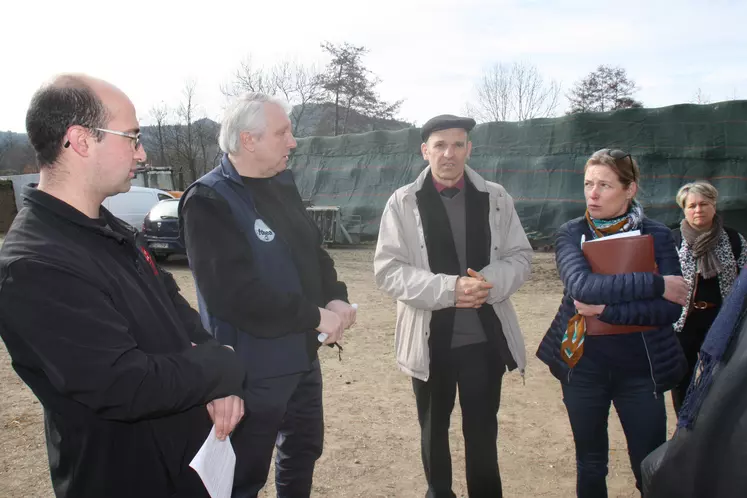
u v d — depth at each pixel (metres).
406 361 2.55
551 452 3.44
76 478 1.38
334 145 15.20
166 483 1.50
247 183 2.20
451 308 2.52
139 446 1.44
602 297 2.10
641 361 2.20
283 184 2.37
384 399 4.28
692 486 1.37
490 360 2.55
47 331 1.22
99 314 1.28
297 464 2.45
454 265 2.58
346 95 37.09
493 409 2.56
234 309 1.98
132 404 1.29
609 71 36.22
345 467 3.25
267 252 2.10
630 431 2.25
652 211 11.15
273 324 2.00
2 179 20.94
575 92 36.69
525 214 12.30
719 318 1.42
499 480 2.57
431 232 2.56
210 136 33.28
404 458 3.37
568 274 2.23
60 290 1.24
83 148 1.38
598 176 2.27
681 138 11.30
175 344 1.55
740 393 1.28
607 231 2.30
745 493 1.22
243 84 34.41
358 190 14.64
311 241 2.35
